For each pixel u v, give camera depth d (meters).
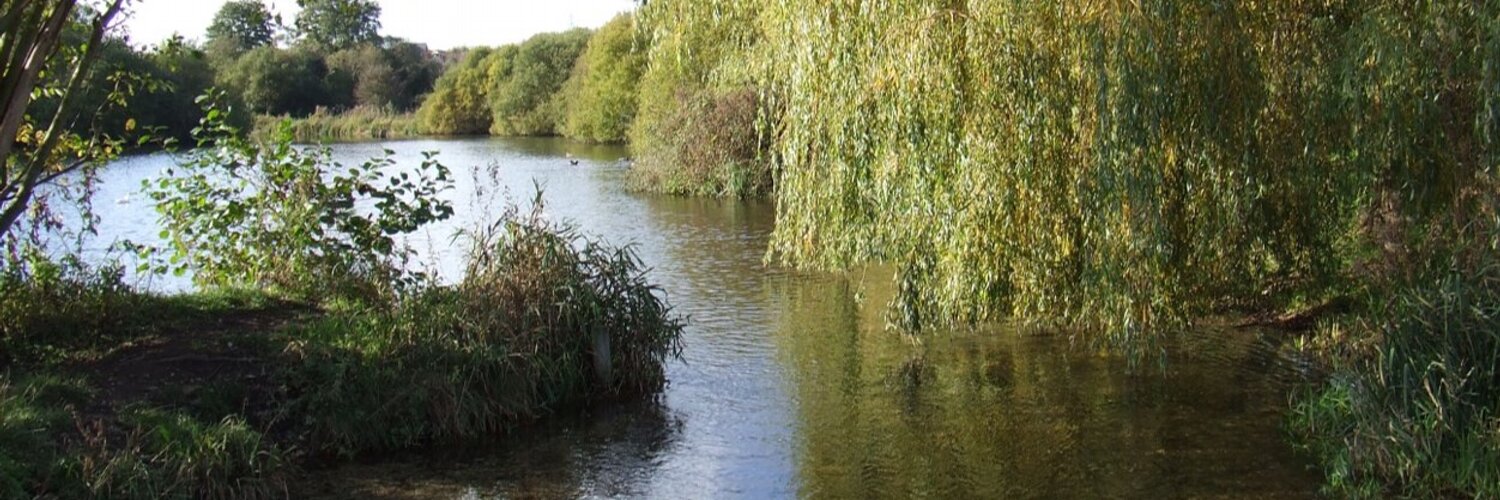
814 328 12.04
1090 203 7.78
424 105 66.94
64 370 7.79
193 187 10.20
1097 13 7.39
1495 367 6.69
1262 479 7.09
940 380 9.73
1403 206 8.15
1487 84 6.98
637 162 32.84
